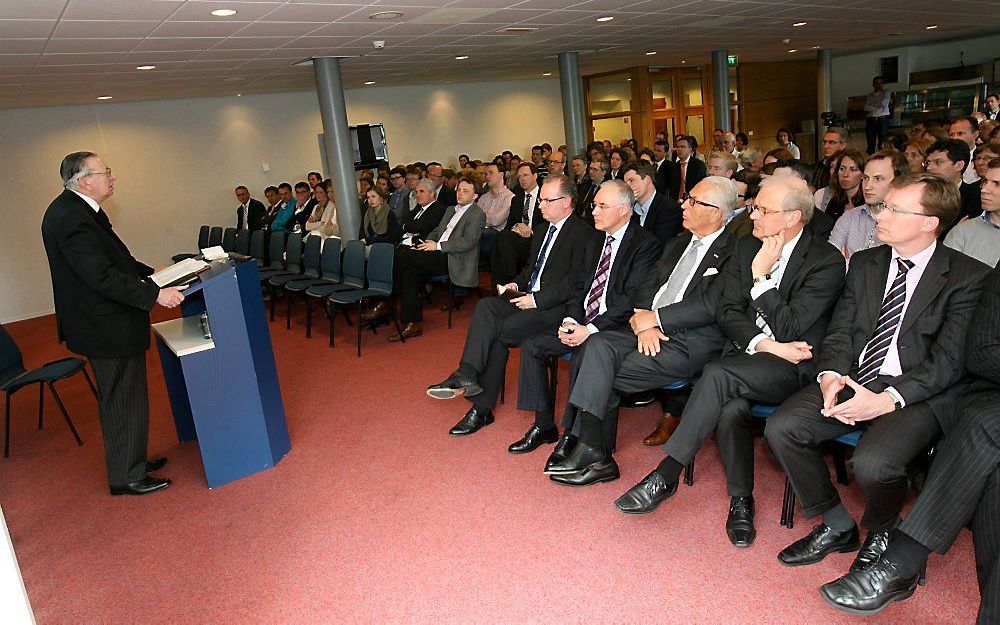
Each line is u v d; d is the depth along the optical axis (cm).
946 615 199
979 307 208
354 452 351
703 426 244
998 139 530
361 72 897
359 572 247
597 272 332
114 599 246
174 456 371
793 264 262
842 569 224
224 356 323
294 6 468
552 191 361
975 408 195
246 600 238
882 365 228
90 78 695
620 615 212
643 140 1410
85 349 312
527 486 297
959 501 189
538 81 1387
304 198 907
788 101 1611
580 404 285
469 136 1315
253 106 1080
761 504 266
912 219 218
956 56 1424
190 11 450
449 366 479
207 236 928
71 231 296
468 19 594
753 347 258
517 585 231
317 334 606
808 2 711
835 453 272
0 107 860
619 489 286
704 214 290
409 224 690
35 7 394
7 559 112
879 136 1372
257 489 321
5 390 387
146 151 998
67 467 373
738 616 206
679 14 698
